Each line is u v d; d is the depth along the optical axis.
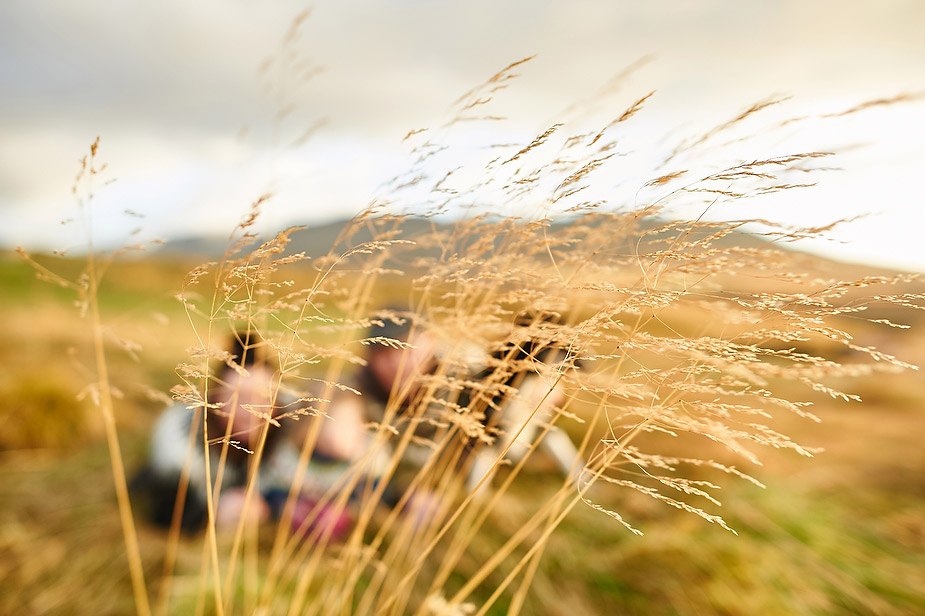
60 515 2.53
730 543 2.38
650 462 1.02
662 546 2.39
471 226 1.30
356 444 2.44
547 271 1.22
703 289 0.99
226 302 0.99
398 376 1.44
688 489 0.96
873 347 0.85
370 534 2.44
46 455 3.12
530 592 2.15
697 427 0.98
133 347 1.10
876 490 3.00
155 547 2.30
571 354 1.07
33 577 2.08
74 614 1.89
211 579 1.98
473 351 1.38
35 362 4.03
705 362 0.95
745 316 0.97
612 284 1.06
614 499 2.93
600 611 2.05
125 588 2.02
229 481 2.55
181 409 2.75
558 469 3.32
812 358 0.90
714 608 2.05
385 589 1.82
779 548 2.38
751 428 1.01
